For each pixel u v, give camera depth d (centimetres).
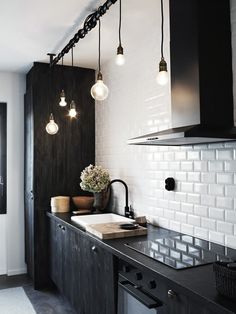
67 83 378
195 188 224
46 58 350
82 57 346
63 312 299
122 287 187
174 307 143
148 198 280
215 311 113
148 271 154
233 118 190
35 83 363
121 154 328
